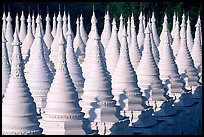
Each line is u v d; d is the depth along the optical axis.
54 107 44.50
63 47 45.56
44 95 51.97
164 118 59.56
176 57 78.94
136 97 54.72
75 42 77.81
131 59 68.75
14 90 41.59
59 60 45.28
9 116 41.16
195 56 85.44
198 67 83.00
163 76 69.00
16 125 40.91
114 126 47.44
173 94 67.75
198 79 76.44
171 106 62.56
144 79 61.84
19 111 41.16
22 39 82.88
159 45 81.81
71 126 43.62
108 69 65.81
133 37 69.81
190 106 68.50
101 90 49.91
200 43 86.06
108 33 82.25
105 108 48.75
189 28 95.31
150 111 55.97
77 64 56.75
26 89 41.84
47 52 65.31
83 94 50.75
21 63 42.19
